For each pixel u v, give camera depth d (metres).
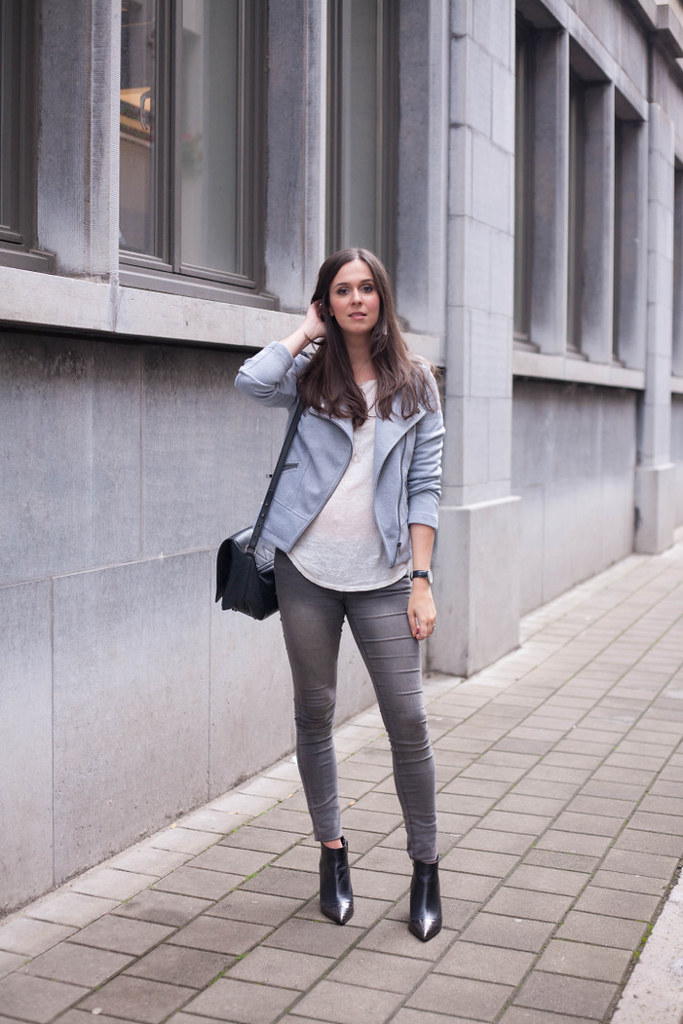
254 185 5.11
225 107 4.90
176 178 4.48
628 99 11.26
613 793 4.69
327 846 3.49
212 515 4.48
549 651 7.52
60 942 3.31
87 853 3.84
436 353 6.52
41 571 3.57
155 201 4.43
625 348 12.32
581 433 10.32
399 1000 3.00
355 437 3.28
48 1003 2.96
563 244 9.21
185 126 4.61
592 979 3.12
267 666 4.95
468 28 6.55
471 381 6.79
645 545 12.51
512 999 3.01
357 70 6.13
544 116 9.05
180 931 3.39
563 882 3.79
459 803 4.55
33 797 3.56
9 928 3.40
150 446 4.08
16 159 3.64
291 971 3.15
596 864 3.95
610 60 10.42
